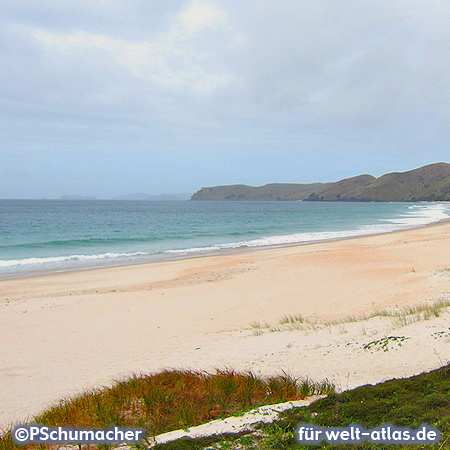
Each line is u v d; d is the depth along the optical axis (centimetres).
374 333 814
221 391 573
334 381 590
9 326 1138
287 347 821
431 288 1358
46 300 1459
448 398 424
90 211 10906
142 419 498
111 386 659
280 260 2283
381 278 1678
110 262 2447
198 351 876
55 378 754
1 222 6144
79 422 513
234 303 1373
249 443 385
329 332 893
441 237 3188
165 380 657
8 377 764
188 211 11469
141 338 1015
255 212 10794
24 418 569
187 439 409
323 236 3925
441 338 681
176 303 1398
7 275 2022
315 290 1528
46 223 6019
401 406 426
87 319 1208
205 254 2759
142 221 6656
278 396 548
